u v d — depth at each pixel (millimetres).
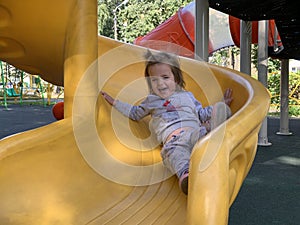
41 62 2479
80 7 1782
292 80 11961
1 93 19781
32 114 11727
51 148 1499
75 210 1397
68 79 1782
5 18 1999
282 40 5938
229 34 9469
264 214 2793
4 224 1230
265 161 4781
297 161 4785
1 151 1328
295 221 2641
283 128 7254
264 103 1715
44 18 1930
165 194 1604
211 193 1027
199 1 5270
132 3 23141
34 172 1404
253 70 17297
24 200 1324
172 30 8812
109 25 25469
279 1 4656
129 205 1506
